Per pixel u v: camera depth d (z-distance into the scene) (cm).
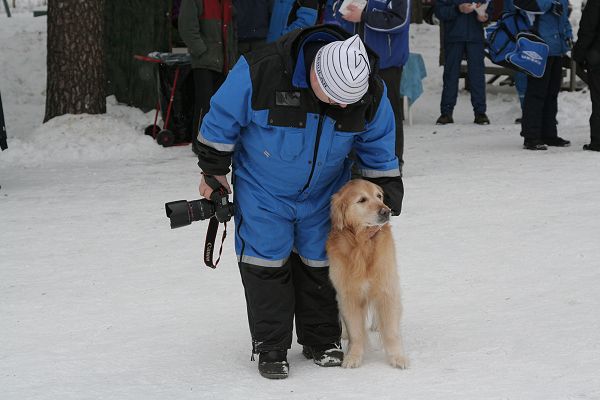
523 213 1242
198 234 1211
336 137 680
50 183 1641
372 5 1406
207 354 756
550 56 1820
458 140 2075
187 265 1056
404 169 1664
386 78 1438
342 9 1408
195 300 919
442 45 2748
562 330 764
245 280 711
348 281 698
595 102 1784
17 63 2791
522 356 706
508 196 1364
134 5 2469
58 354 764
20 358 756
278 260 702
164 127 2125
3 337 816
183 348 773
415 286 930
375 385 663
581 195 1348
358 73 641
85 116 2084
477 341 749
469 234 1138
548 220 1191
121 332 822
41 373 717
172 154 2003
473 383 653
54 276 1027
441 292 905
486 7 2377
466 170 1627
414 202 1350
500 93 2820
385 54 1417
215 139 692
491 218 1220
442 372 681
